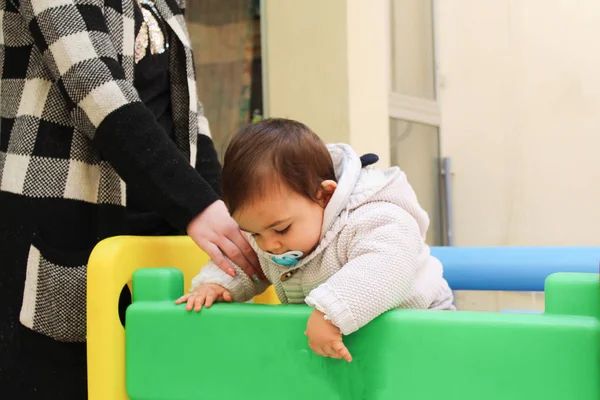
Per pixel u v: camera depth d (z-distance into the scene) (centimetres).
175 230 103
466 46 272
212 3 236
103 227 87
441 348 62
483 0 267
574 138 253
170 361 73
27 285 82
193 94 104
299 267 81
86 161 86
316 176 76
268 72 218
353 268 69
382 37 226
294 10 212
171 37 103
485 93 268
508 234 266
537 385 59
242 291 84
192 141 103
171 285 77
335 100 206
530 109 261
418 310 66
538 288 121
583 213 252
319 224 76
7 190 84
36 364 83
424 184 258
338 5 205
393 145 234
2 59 90
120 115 78
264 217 74
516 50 262
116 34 91
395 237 72
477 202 271
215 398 71
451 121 274
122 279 78
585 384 57
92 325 76
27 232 82
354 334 66
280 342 69
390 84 235
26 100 85
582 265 118
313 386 68
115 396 76
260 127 78
